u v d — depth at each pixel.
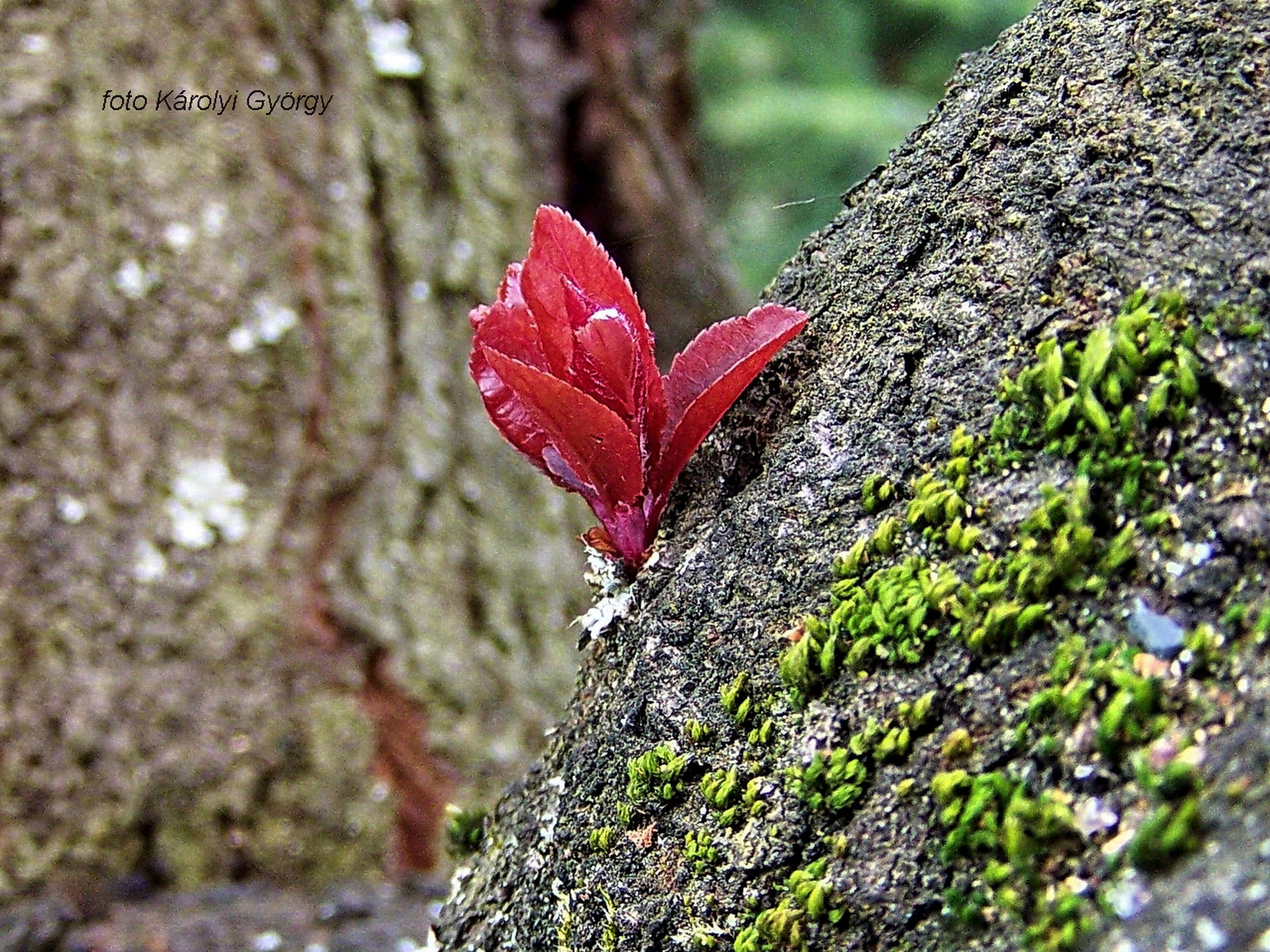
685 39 0.71
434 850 0.49
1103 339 0.28
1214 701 0.27
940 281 0.29
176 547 0.47
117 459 0.46
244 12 0.49
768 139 1.03
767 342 0.29
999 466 0.28
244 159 0.49
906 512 0.28
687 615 0.29
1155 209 0.28
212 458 0.48
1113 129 0.29
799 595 0.29
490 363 0.29
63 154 0.46
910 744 0.28
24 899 0.44
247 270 0.48
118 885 0.45
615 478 0.30
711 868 0.29
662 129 0.70
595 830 0.29
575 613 0.54
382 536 0.50
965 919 0.27
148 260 0.47
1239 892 0.25
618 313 0.29
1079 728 0.27
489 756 0.50
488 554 0.52
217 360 0.48
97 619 0.46
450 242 0.54
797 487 0.29
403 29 0.54
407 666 0.50
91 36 0.46
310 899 0.46
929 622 0.28
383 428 0.51
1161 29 0.29
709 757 0.29
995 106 0.29
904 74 1.16
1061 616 0.27
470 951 0.31
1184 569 0.27
